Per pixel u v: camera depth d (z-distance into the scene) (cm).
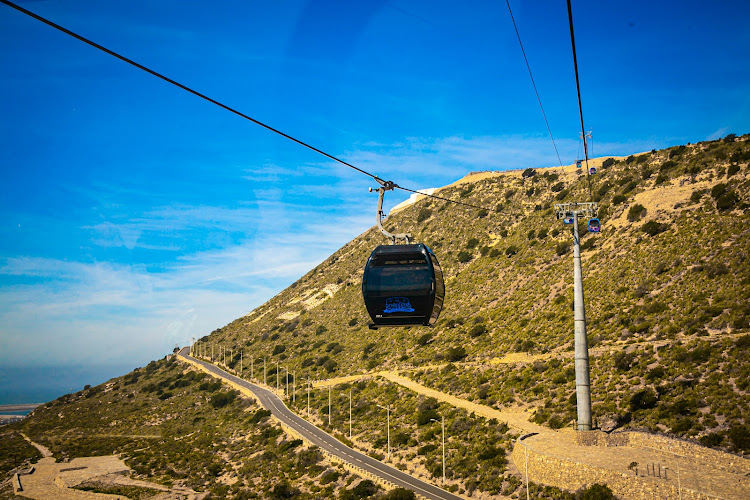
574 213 7069
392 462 10388
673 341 9919
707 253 11894
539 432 9106
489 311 15925
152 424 18538
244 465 12794
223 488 11381
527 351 12812
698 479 6119
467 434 10144
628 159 19675
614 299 12506
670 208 14525
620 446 7569
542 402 10425
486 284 17712
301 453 11850
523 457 7938
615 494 6384
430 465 9512
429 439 10644
